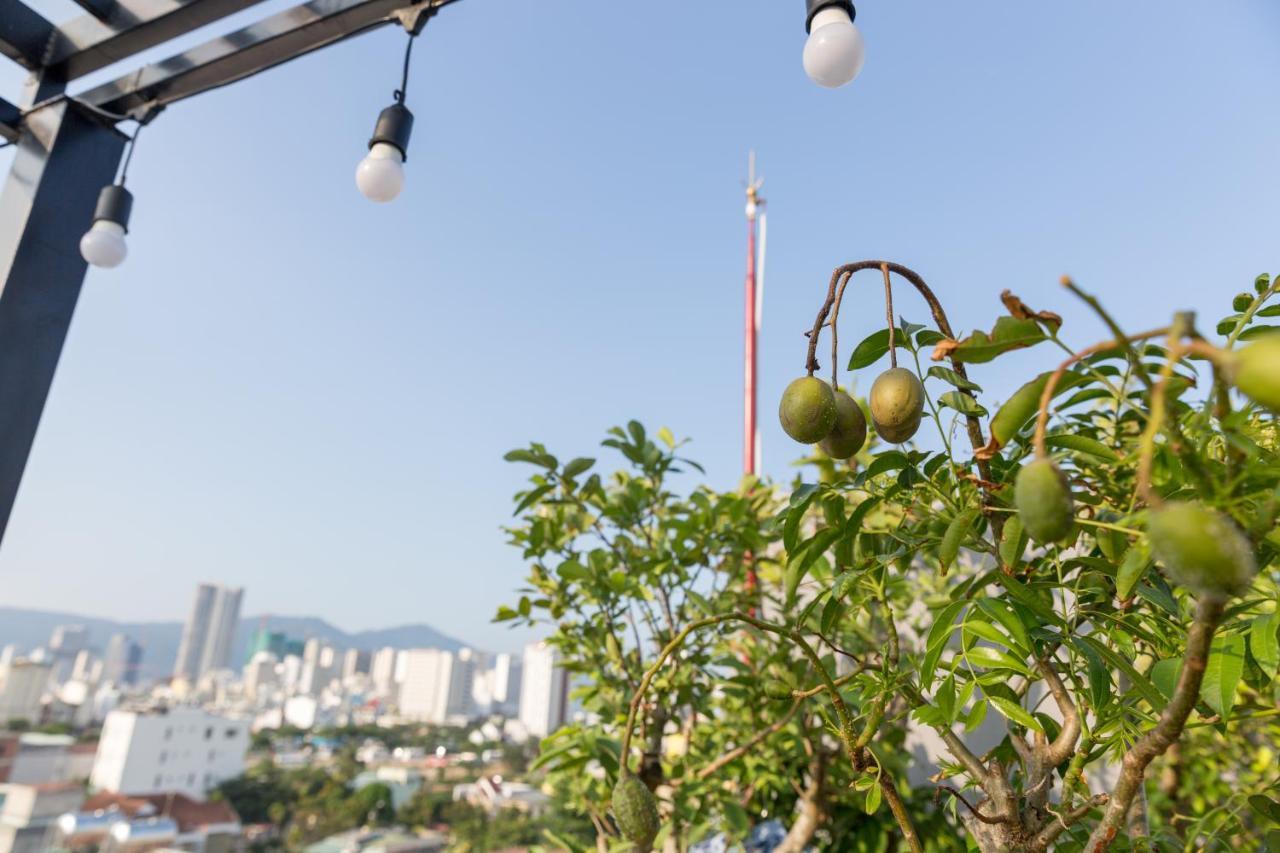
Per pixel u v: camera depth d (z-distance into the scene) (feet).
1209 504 1.87
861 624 7.58
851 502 5.17
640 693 3.14
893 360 2.92
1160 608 3.39
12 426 7.56
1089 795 2.84
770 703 7.61
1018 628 2.78
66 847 136.77
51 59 8.38
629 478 8.48
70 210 8.14
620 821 3.15
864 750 3.18
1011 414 2.63
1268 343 1.52
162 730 189.16
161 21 7.70
